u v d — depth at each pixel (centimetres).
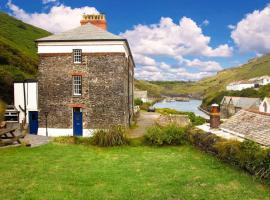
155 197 1405
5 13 11675
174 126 2847
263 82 14600
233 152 1905
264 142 1842
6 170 1877
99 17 3759
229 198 1372
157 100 18025
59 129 3241
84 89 3194
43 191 1489
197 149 2489
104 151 2492
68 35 3278
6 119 3625
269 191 1451
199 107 13312
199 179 1667
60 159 2189
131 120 4422
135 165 2017
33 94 3478
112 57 3155
